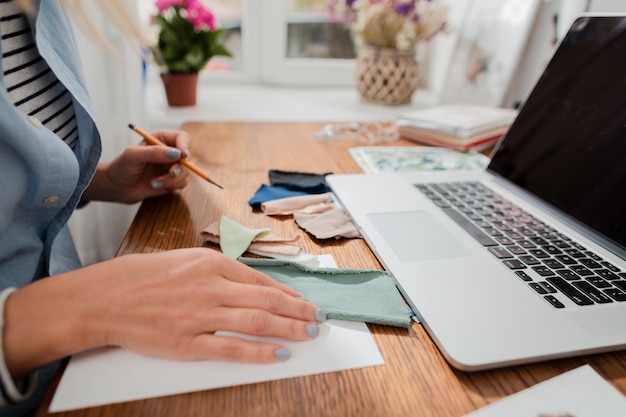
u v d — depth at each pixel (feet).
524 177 1.90
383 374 0.96
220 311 1.01
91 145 1.58
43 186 1.24
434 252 1.40
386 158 2.44
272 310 1.05
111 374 0.93
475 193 1.91
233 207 1.77
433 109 3.14
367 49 3.67
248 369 0.96
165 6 3.31
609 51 1.77
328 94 4.36
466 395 0.92
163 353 0.96
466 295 1.18
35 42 1.36
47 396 0.88
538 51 3.15
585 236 1.54
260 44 4.48
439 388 0.93
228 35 4.43
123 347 0.98
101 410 0.85
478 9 3.57
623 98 1.63
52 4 1.44
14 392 0.86
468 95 3.67
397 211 1.69
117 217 3.42
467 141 2.60
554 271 1.31
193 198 1.84
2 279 1.28
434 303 1.14
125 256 1.10
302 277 1.29
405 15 3.36
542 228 1.59
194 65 3.50
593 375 0.97
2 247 1.27
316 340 1.05
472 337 1.02
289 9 4.30
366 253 1.46
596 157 1.63
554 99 1.94
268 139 2.70
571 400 0.90
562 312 1.12
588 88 1.79
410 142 2.84
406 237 1.49
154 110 3.63
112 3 1.14
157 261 1.08
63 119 1.54
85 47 2.89
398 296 1.20
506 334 1.03
